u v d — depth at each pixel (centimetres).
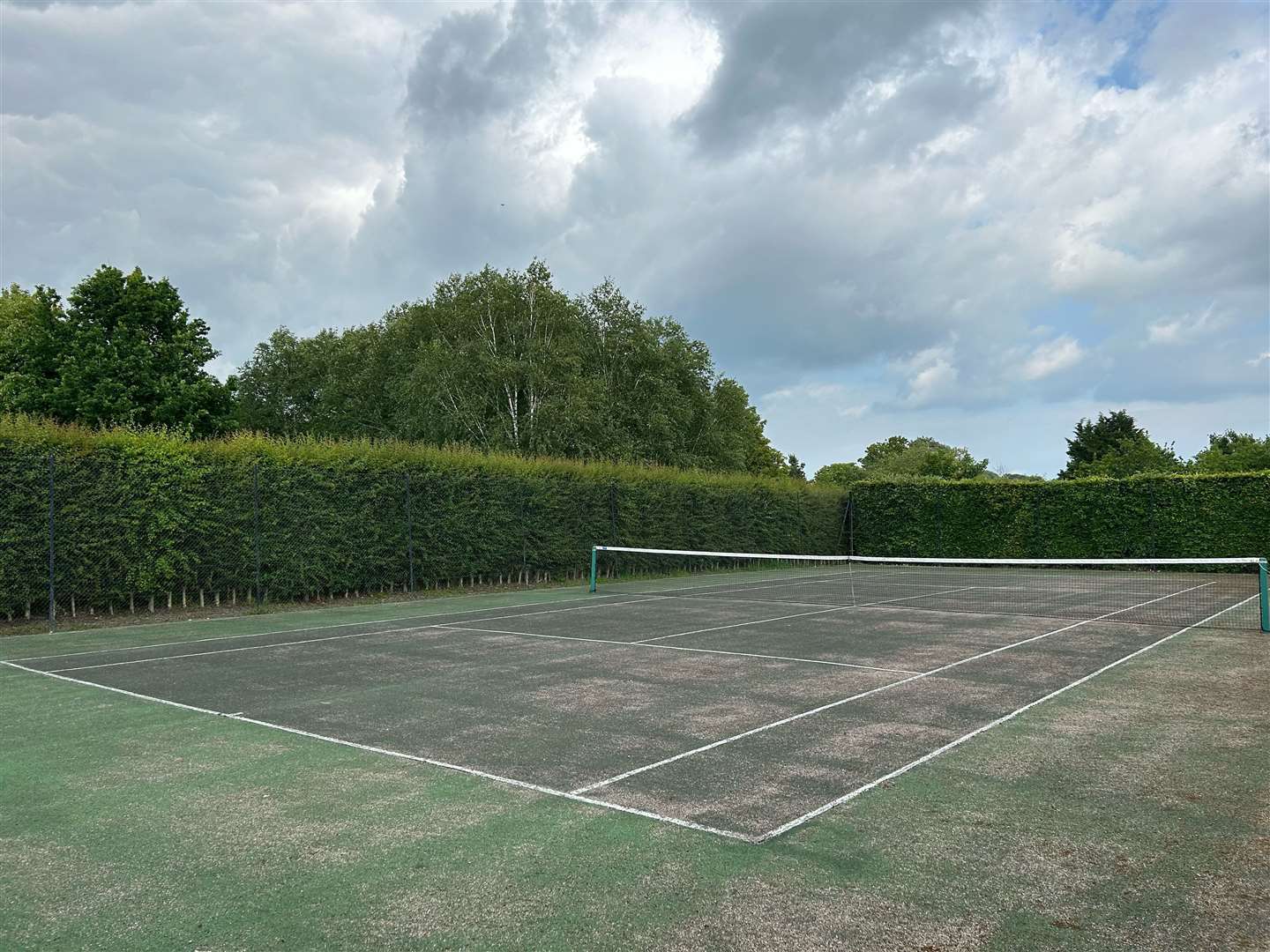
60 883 402
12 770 592
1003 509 3284
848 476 8025
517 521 2303
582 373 4128
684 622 1449
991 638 1231
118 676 959
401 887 393
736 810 497
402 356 4056
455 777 564
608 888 391
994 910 367
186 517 1639
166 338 3900
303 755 624
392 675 951
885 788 537
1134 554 3025
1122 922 355
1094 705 779
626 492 2656
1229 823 472
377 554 1956
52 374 3650
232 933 350
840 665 1006
